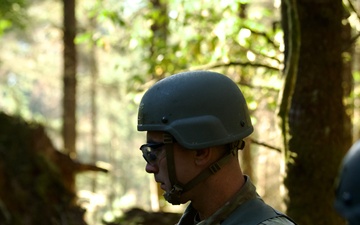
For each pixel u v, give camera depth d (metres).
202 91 2.21
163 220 7.07
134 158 32.56
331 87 4.16
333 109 4.17
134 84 7.29
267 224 2.11
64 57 15.41
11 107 19.92
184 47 6.73
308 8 4.14
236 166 2.22
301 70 4.16
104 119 31.44
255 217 2.13
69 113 15.45
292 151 4.18
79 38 7.40
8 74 20.42
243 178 2.24
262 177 10.96
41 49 21.08
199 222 2.20
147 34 7.02
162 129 2.19
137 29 7.13
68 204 7.89
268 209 2.17
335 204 1.32
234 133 2.21
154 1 9.14
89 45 7.49
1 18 10.39
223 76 2.28
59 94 32.28
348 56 5.18
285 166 4.21
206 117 2.18
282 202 4.29
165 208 10.72
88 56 21.86
